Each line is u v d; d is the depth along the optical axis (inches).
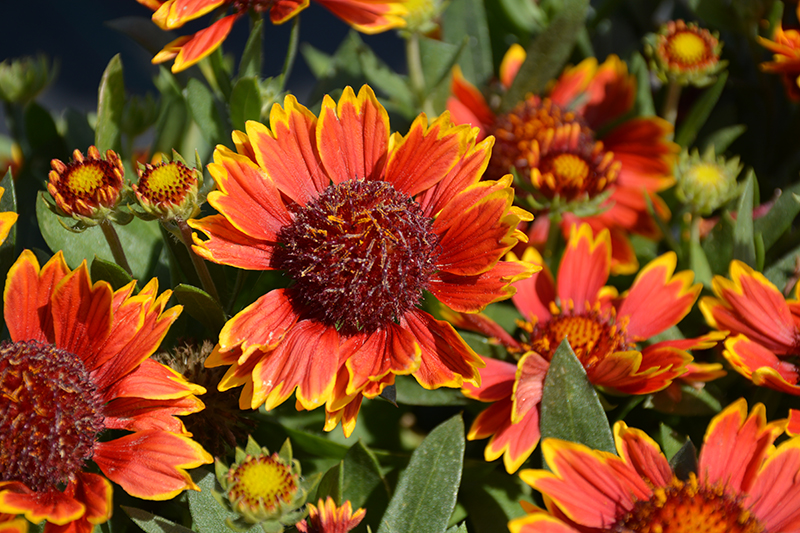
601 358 20.3
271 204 19.1
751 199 20.9
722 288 20.2
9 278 18.3
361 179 19.5
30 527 18.2
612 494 18.2
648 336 20.5
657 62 23.0
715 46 22.8
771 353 19.9
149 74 53.1
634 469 18.4
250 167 18.9
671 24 23.0
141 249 20.6
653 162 23.0
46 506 17.4
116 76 21.0
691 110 23.4
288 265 19.0
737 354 19.6
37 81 23.3
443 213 19.2
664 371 19.1
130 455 18.0
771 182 23.9
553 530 17.8
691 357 19.0
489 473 20.1
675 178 22.0
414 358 18.1
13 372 17.9
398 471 20.1
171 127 23.3
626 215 22.8
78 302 18.3
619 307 20.8
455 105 23.6
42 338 18.5
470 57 24.7
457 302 18.8
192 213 18.7
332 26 52.5
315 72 27.4
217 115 21.1
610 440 18.6
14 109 23.4
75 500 17.6
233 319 18.4
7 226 18.5
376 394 17.9
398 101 23.7
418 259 18.9
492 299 18.5
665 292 20.6
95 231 20.2
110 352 18.4
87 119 24.1
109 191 18.6
